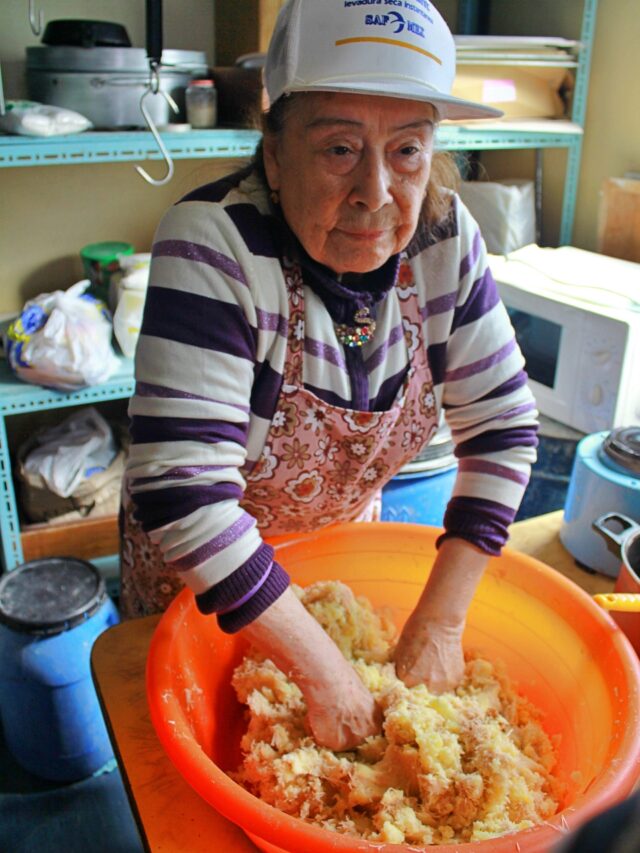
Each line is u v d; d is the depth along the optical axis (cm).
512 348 97
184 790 75
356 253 77
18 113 159
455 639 92
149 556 110
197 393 76
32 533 196
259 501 99
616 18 193
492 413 96
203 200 80
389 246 79
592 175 210
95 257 200
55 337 174
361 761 82
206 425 76
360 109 70
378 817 73
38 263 210
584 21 197
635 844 22
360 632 96
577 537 118
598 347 164
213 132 174
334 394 88
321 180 74
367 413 89
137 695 86
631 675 76
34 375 176
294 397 86
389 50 69
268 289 80
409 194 76
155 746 80
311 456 92
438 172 88
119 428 222
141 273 190
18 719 163
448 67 75
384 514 170
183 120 185
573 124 203
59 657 156
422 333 92
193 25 204
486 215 206
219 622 79
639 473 113
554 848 24
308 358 85
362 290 86
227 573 76
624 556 94
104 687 87
